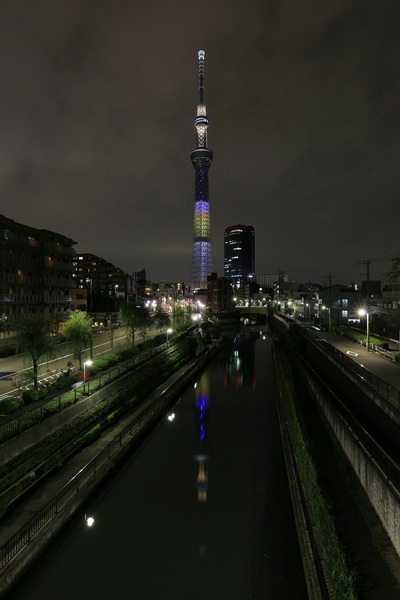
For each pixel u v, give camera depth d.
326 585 10.79
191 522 17.25
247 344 85.81
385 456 16.17
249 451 25.56
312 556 12.57
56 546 14.92
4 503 14.35
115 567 14.34
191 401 38.28
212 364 60.03
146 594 13.07
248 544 15.74
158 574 14.02
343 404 25.69
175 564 14.54
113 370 32.59
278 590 13.26
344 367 29.95
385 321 56.78
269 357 67.19
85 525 17.02
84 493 17.33
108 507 18.53
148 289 191.00
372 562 12.40
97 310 90.25
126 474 22.06
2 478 16.02
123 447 22.50
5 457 16.89
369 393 22.92
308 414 29.48
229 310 165.38
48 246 51.50
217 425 30.88
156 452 25.31
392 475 14.26
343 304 80.81
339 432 22.45
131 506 18.59
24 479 16.23
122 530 16.64
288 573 14.11
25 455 17.67
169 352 49.72
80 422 22.64
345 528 14.32
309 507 15.06
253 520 17.47
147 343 48.41
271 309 139.88
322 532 12.88
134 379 34.06
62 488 15.70
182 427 30.44
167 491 20.09
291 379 39.38
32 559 13.24
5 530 13.52
